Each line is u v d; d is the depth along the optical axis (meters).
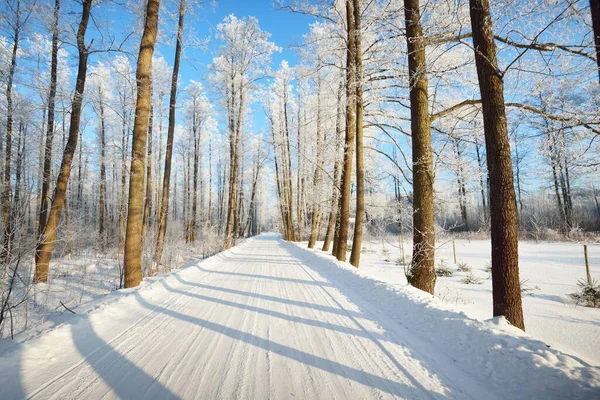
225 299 5.52
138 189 6.90
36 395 2.30
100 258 13.09
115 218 26.84
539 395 2.19
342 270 8.06
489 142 4.00
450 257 16.23
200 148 30.88
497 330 3.08
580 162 5.24
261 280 7.57
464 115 7.30
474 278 9.47
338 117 12.77
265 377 2.58
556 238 21.38
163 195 10.67
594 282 6.97
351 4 9.46
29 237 4.29
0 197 5.46
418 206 5.89
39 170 8.95
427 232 5.77
